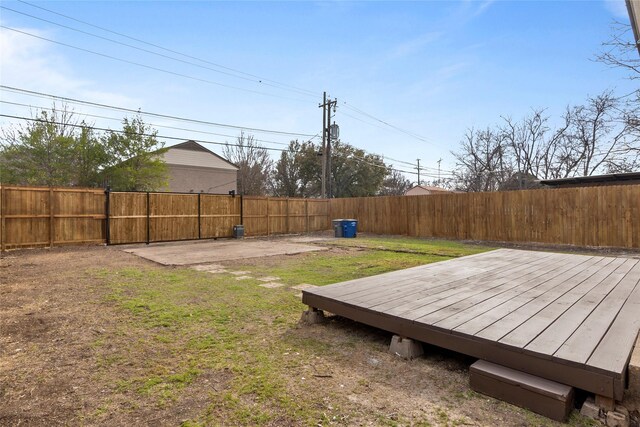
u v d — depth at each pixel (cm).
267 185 3469
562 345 220
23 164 1619
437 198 1357
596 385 189
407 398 221
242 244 1170
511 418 197
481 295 356
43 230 976
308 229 1677
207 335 337
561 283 412
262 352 296
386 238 1383
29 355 292
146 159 1942
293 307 430
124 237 1114
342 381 245
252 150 3431
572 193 1027
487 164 2434
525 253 697
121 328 357
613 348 214
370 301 334
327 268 715
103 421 199
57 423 197
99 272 659
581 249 969
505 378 213
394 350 289
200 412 207
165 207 1207
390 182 4362
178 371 261
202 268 715
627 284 405
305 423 195
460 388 234
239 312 410
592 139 1892
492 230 1200
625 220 936
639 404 206
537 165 2258
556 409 192
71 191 1019
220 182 3005
